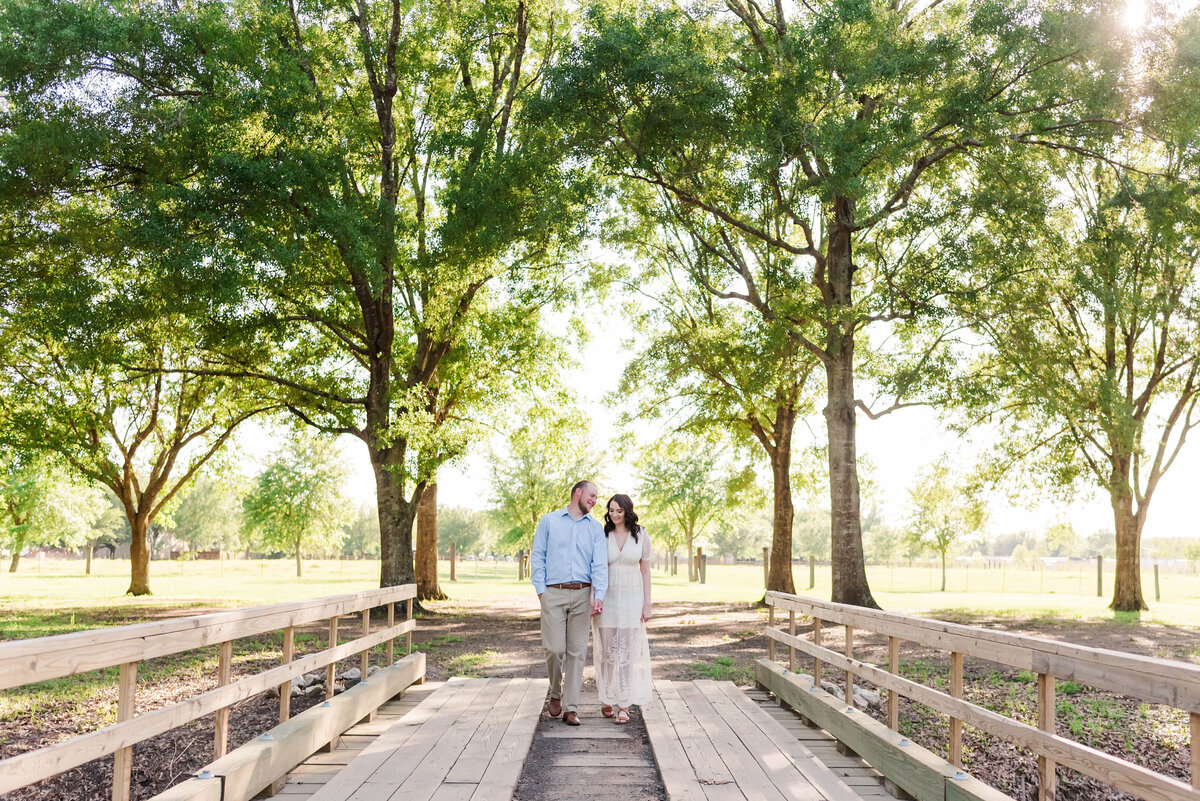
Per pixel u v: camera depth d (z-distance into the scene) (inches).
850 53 557.6
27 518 1562.5
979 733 295.7
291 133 603.2
